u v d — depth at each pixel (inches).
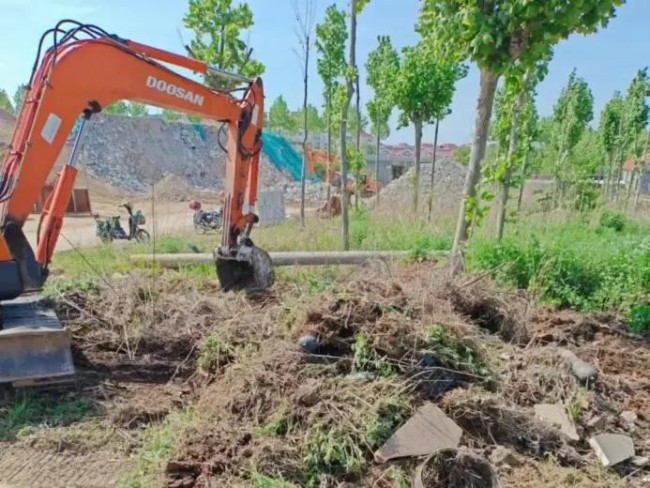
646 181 1296.8
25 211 163.9
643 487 118.6
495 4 205.8
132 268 288.8
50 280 238.5
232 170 229.1
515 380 151.1
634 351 194.9
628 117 783.1
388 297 160.9
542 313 225.0
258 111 230.7
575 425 137.2
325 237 369.1
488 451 124.1
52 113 167.3
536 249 264.1
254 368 142.3
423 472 112.3
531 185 817.5
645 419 146.6
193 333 191.3
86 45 174.2
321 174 1229.7
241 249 233.0
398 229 403.9
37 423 140.3
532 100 426.9
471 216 241.1
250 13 331.6
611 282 253.8
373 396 128.3
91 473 120.9
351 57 325.4
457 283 199.2
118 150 1368.1
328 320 148.6
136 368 173.0
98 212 817.5
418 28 247.0
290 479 114.4
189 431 128.3
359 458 116.6
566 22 195.0
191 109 209.2
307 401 128.6
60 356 153.5
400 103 546.6
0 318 159.6
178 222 672.4
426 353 140.9
